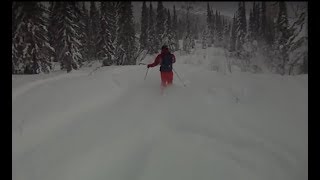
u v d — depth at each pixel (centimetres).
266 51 2792
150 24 3975
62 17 1845
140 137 659
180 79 1192
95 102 838
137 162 570
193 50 4328
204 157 595
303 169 601
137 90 1030
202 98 962
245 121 801
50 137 630
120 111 806
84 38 2553
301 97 1043
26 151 577
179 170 552
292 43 2364
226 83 1193
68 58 1894
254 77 1371
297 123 812
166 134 680
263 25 3014
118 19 2720
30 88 860
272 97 1036
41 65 1571
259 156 624
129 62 2780
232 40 3875
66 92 855
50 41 1878
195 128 729
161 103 899
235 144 664
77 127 682
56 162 553
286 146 684
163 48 1041
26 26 1356
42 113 695
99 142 623
